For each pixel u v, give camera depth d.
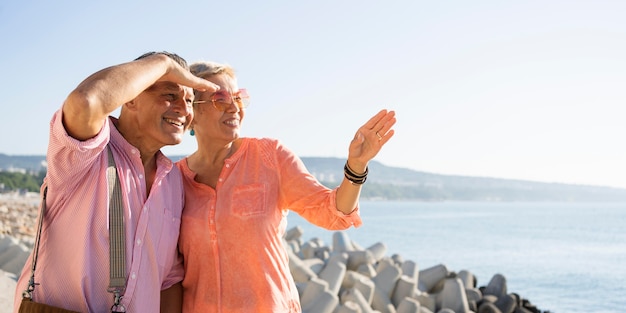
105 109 2.22
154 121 2.66
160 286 2.79
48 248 2.45
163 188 2.79
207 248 3.08
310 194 3.14
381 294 9.29
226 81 3.19
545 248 33.28
